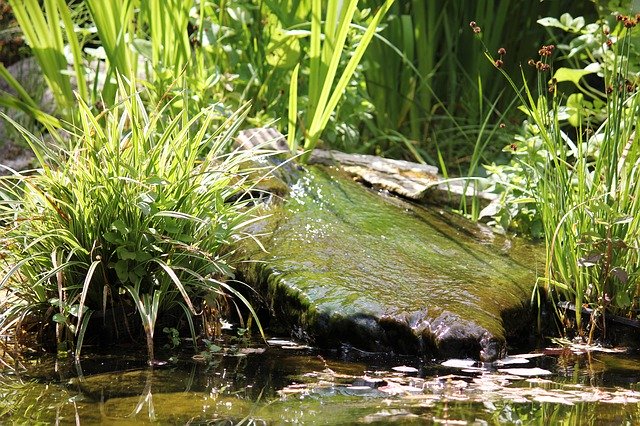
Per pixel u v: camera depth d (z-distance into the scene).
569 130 8.67
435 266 5.61
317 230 5.99
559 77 6.44
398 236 6.06
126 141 5.39
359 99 8.05
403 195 7.01
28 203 5.19
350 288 5.18
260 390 4.14
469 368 4.59
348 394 4.09
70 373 4.44
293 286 5.24
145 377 4.37
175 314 5.29
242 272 5.62
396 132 8.59
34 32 7.52
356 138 8.05
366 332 4.90
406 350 4.85
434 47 9.27
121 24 7.27
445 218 6.66
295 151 7.14
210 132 6.96
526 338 5.34
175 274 5.04
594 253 5.09
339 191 6.71
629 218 5.00
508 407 3.89
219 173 5.45
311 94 7.22
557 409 3.87
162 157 5.20
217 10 8.02
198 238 5.18
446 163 8.54
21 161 8.15
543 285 5.54
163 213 4.82
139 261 5.00
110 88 7.50
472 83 8.88
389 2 6.80
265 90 7.75
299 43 7.79
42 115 7.15
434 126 9.18
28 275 5.07
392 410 3.82
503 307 5.11
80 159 5.20
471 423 3.64
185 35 7.25
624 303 5.12
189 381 4.29
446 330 4.75
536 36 9.26
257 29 7.89
